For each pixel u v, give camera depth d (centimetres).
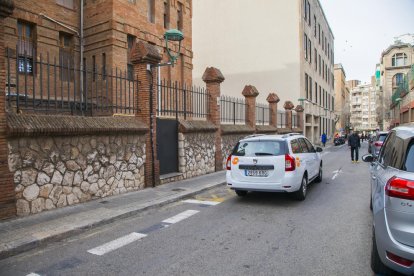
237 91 3250
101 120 803
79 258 465
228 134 1459
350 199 812
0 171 588
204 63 3403
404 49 5975
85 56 1645
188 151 1161
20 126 608
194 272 409
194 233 568
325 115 4406
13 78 1283
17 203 623
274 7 3100
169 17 1967
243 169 789
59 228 568
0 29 589
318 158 1034
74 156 736
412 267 324
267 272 404
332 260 436
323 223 609
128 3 1641
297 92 2994
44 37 1472
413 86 2902
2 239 511
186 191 907
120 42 1588
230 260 444
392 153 427
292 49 3020
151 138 966
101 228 609
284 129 2241
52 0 1519
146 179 955
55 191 693
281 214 682
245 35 3225
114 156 847
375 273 394
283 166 754
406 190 331
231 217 668
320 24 4091
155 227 610
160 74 1889
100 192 805
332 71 5334
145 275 404
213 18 3372
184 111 1170
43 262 453
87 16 1634
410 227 327
